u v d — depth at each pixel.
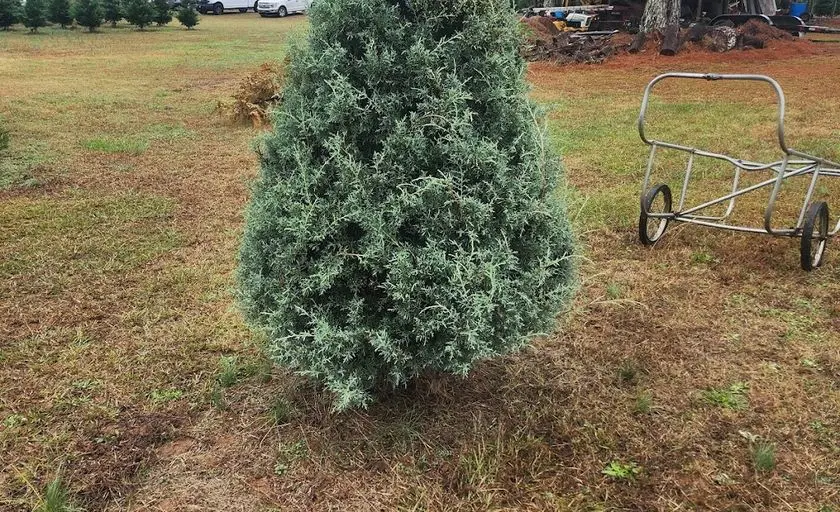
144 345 3.76
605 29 21.55
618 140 8.63
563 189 2.98
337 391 2.59
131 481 2.68
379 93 2.58
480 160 2.50
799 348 3.65
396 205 2.50
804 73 14.50
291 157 2.65
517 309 2.60
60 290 4.51
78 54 19.30
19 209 6.14
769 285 4.44
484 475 2.64
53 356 3.66
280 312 2.62
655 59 16.80
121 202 6.42
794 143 8.31
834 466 2.73
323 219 2.52
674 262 4.84
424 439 2.86
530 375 3.39
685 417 3.06
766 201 6.09
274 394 3.22
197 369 3.50
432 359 2.61
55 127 9.80
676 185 6.62
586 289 4.41
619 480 2.67
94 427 3.02
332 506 2.54
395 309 2.52
